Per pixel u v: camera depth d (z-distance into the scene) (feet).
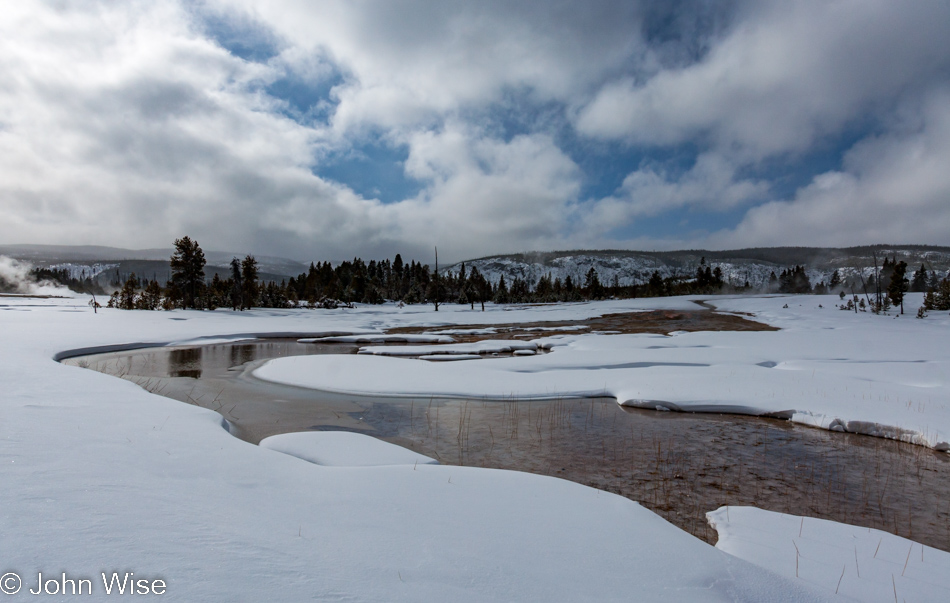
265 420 30.35
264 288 185.16
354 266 316.40
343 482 15.42
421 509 13.24
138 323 86.07
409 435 27.86
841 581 12.29
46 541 8.71
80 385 29.60
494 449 25.44
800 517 16.92
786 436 28.55
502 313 147.23
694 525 16.62
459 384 41.27
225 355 60.08
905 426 27.89
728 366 46.32
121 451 16.28
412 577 8.86
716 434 28.71
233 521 10.79
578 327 101.55
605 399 38.04
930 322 92.17
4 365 35.32
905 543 14.90
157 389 39.09
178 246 139.64
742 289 329.31
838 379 39.65
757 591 10.06
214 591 7.41
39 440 16.63
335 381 42.27
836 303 143.02
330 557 9.36
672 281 317.63
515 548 11.00
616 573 10.16
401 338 81.05
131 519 10.16
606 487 20.26
